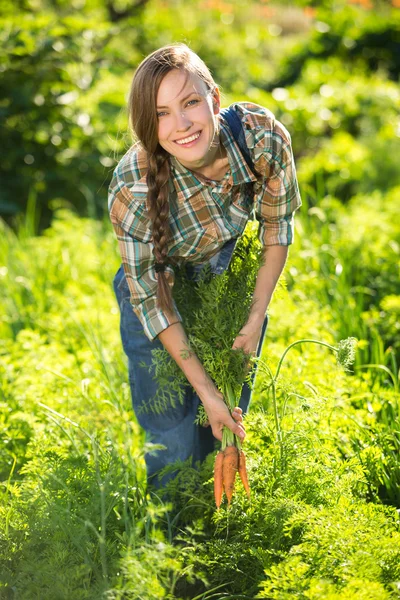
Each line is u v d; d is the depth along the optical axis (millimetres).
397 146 7262
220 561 2533
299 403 2994
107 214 6074
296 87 9211
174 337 2596
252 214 2771
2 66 6969
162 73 2316
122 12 10695
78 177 7129
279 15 14484
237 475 2656
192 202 2541
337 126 8273
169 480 2850
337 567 2254
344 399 3164
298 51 11039
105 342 4043
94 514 2484
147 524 2512
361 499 2631
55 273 5156
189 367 2572
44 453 2746
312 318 3908
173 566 2154
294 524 2414
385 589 2262
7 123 7125
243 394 2852
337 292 4332
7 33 7070
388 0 12570
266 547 2533
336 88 8734
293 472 2590
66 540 2432
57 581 2264
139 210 2514
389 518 2488
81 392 3318
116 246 5219
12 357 4113
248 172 2520
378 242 5176
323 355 3492
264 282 2697
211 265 2734
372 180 7047
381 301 4465
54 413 2945
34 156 7203
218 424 2529
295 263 4746
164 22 11344
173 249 2641
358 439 3025
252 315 2650
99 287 4926
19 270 5188
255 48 12266
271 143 2508
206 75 2420
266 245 2713
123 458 2900
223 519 2629
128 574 2189
